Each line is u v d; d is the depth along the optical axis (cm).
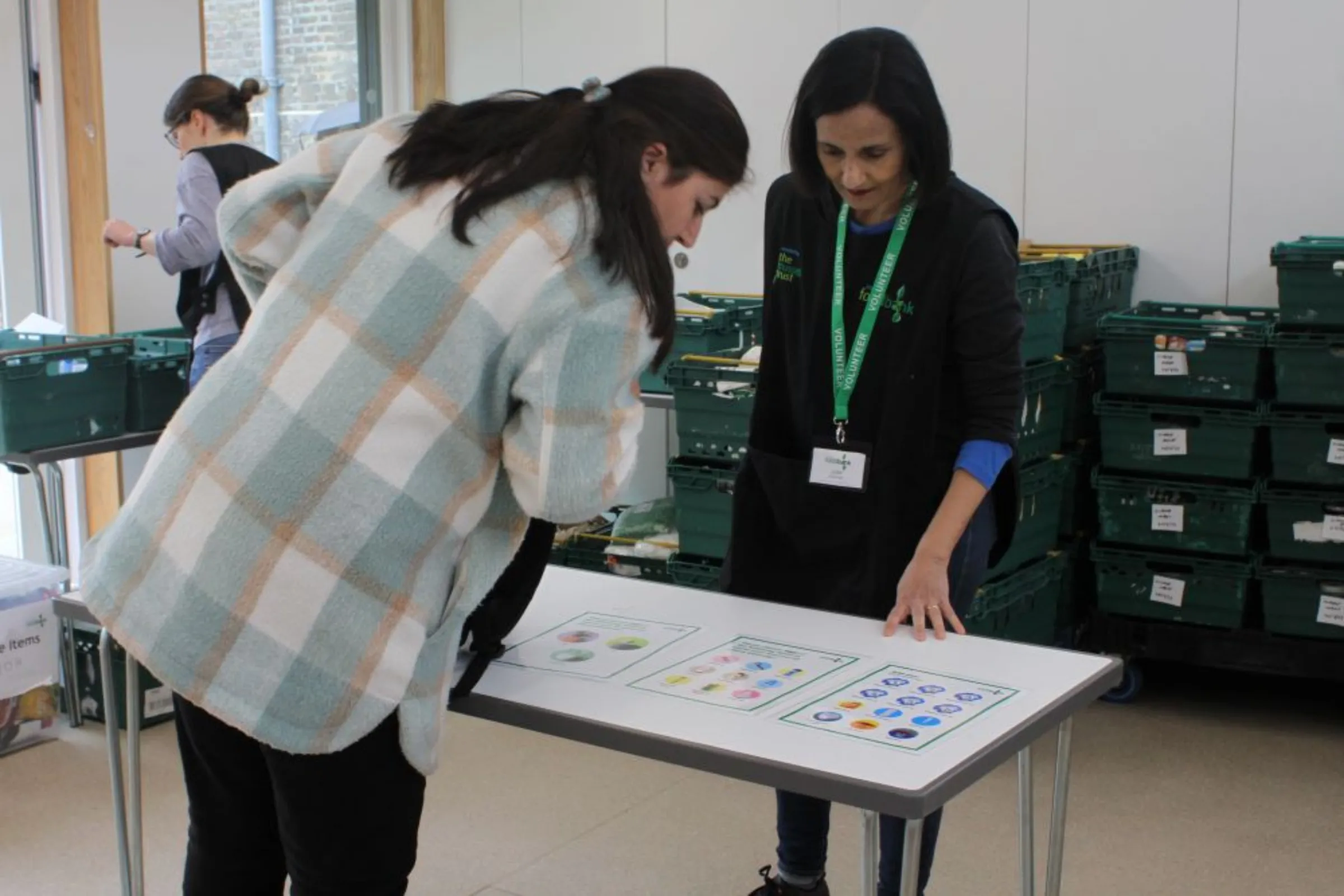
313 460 152
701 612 217
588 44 516
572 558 422
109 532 167
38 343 410
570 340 151
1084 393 406
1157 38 412
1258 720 383
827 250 226
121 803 222
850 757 160
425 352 153
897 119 201
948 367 219
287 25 514
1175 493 380
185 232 384
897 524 221
